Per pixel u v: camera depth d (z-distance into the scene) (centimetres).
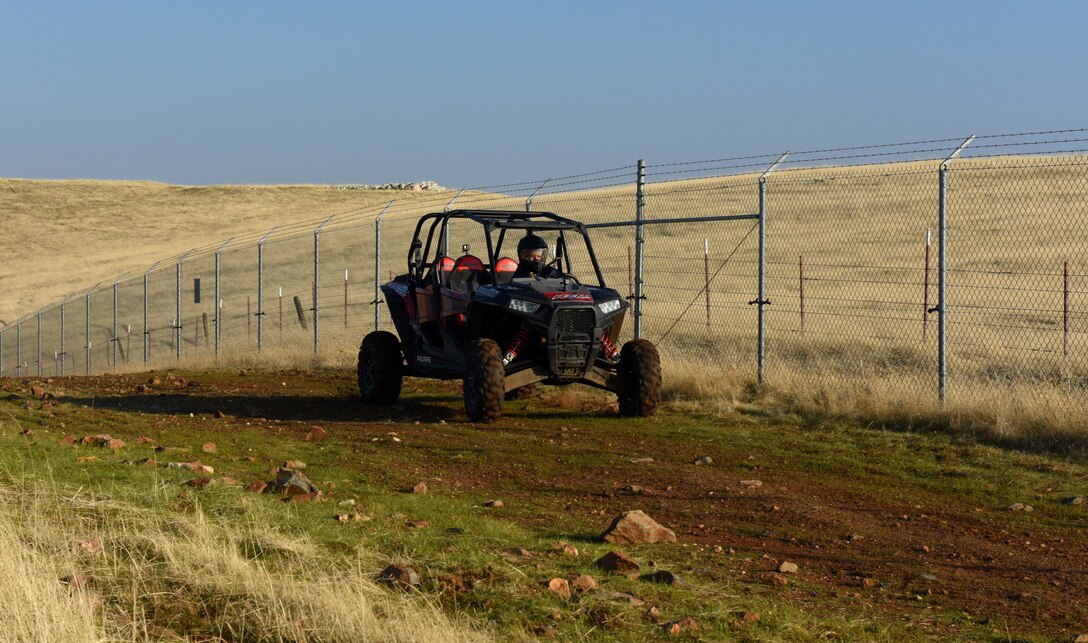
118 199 9844
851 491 1093
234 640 561
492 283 1622
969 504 1034
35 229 8694
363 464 1190
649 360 1575
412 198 8994
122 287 6034
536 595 636
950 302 3303
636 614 620
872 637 621
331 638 551
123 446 1187
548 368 1558
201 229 8362
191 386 2045
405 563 688
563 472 1177
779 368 1792
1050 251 3997
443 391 1953
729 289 3762
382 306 4334
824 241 4516
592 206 5653
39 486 859
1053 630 652
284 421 1548
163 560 674
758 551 844
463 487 1081
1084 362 2167
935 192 5319
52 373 4738
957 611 689
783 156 1702
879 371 2158
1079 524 952
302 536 756
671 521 948
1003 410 1352
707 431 1455
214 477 975
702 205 5459
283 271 5484
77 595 572
